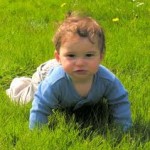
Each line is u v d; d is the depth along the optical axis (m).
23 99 2.15
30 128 1.86
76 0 3.73
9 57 2.62
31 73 2.51
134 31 3.05
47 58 2.62
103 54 1.79
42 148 1.72
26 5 3.77
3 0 3.97
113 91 1.86
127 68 2.51
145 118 1.94
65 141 1.76
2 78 2.46
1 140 1.80
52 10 3.60
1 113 1.96
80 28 1.72
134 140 1.76
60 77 1.82
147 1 3.71
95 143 1.76
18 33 3.05
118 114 1.88
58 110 1.91
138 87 2.20
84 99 1.87
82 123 1.90
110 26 3.15
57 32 1.77
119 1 3.67
